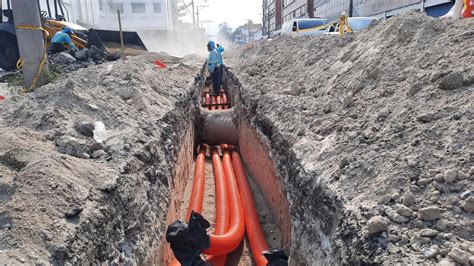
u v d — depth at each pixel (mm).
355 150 3105
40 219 2227
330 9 30594
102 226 2592
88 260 2312
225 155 8453
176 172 5430
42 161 2729
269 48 12586
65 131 3734
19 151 2941
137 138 4051
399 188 2406
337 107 4375
